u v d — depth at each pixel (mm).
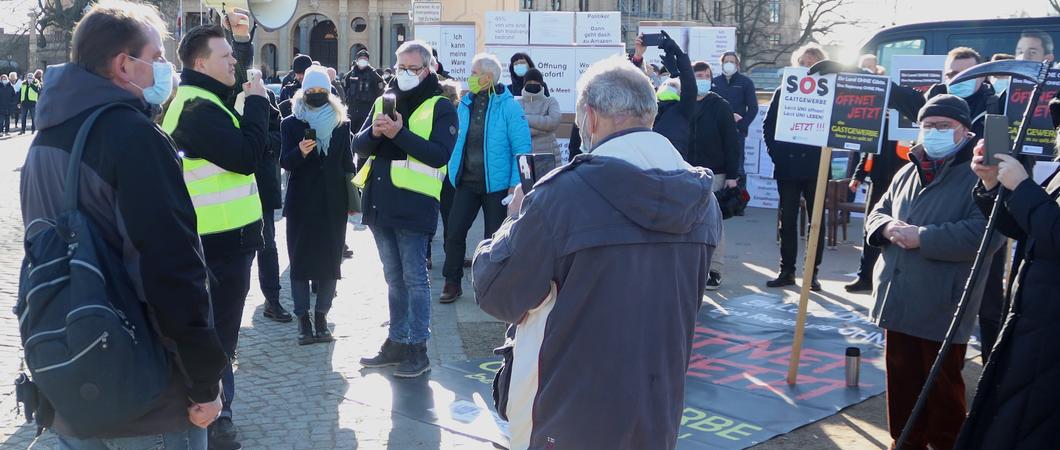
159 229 2588
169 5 47156
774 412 5375
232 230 4543
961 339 4496
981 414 3582
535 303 2791
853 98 5613
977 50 11430
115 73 2713
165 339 2643
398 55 5793
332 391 5629
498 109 7883
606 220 2686
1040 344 3385
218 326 4594
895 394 4699
